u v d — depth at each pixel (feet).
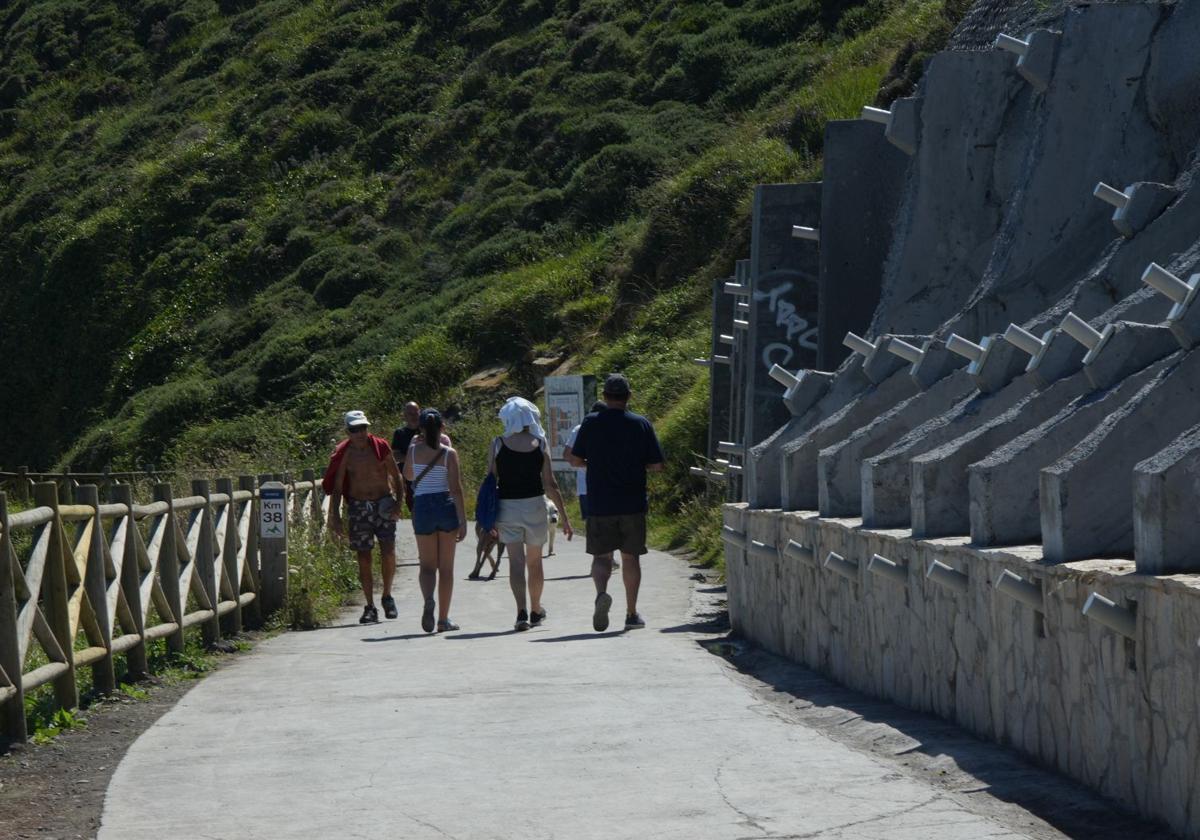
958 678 42.70
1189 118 55.21
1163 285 36.94
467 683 56.13
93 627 54.85
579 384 156.76
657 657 61.46
